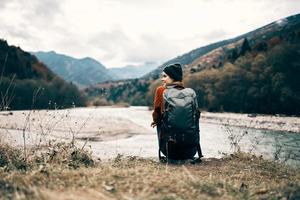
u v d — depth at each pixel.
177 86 6.15
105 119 40.59
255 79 77.44
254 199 3.38
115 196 3.17
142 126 36.50
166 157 6.08
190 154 6.04
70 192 3.14
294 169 5.87
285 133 33.31
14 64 116.75
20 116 23.12
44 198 2.80
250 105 76.69
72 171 3.95
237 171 5.28
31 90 93.31
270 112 73.19
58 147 5.78
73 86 111.56
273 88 72.50
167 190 3.41
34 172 3.65
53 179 3.54
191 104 5.83
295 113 68.56
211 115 68.12
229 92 80.62
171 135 5.79
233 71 81.31
